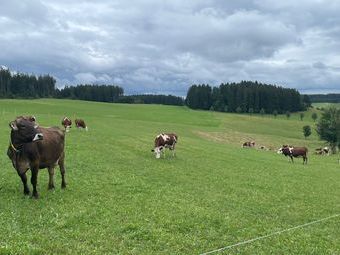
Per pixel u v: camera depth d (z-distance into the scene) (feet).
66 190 67.82
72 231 46.73
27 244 40.24
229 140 327.06
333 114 403.54
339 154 335.06
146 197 68.08
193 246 46.26
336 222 65.00
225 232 53.11
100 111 458.50
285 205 73.97
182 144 183.42
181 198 70.38
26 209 54.03
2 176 74.79
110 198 64.85
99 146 135.85
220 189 83.61
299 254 47.24
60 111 412.36
